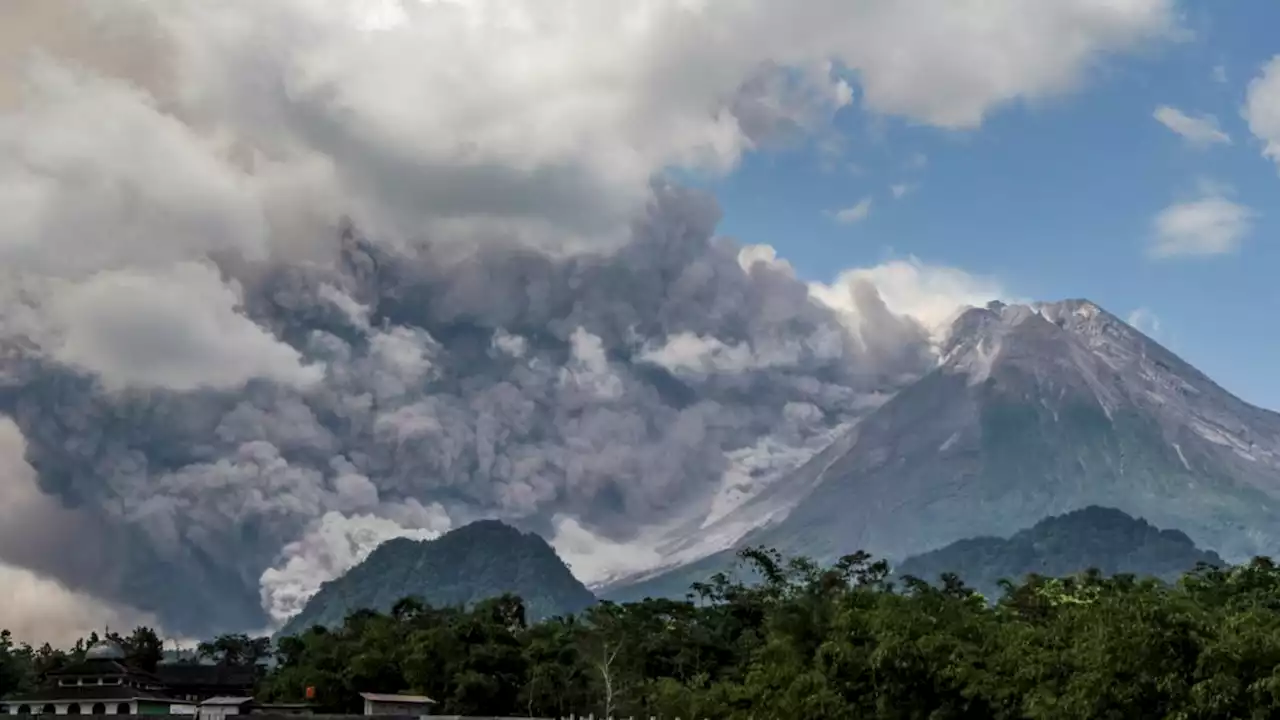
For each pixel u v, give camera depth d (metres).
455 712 165.38
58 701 164.75
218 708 158.00
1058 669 96.38
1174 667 86.06
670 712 143.00
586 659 175.75
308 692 170.50
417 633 182.00
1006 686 97.94
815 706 102.38
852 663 104.31
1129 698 86.31
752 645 177.88
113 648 180.50
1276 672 81.12
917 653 100.19
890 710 100.50
